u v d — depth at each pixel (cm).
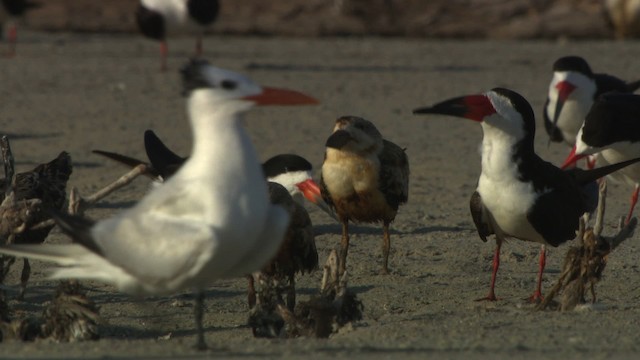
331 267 1094
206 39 4534
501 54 4091
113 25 4722
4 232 1152
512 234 1180
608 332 1007
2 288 1078
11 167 1220
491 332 1010
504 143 1135
